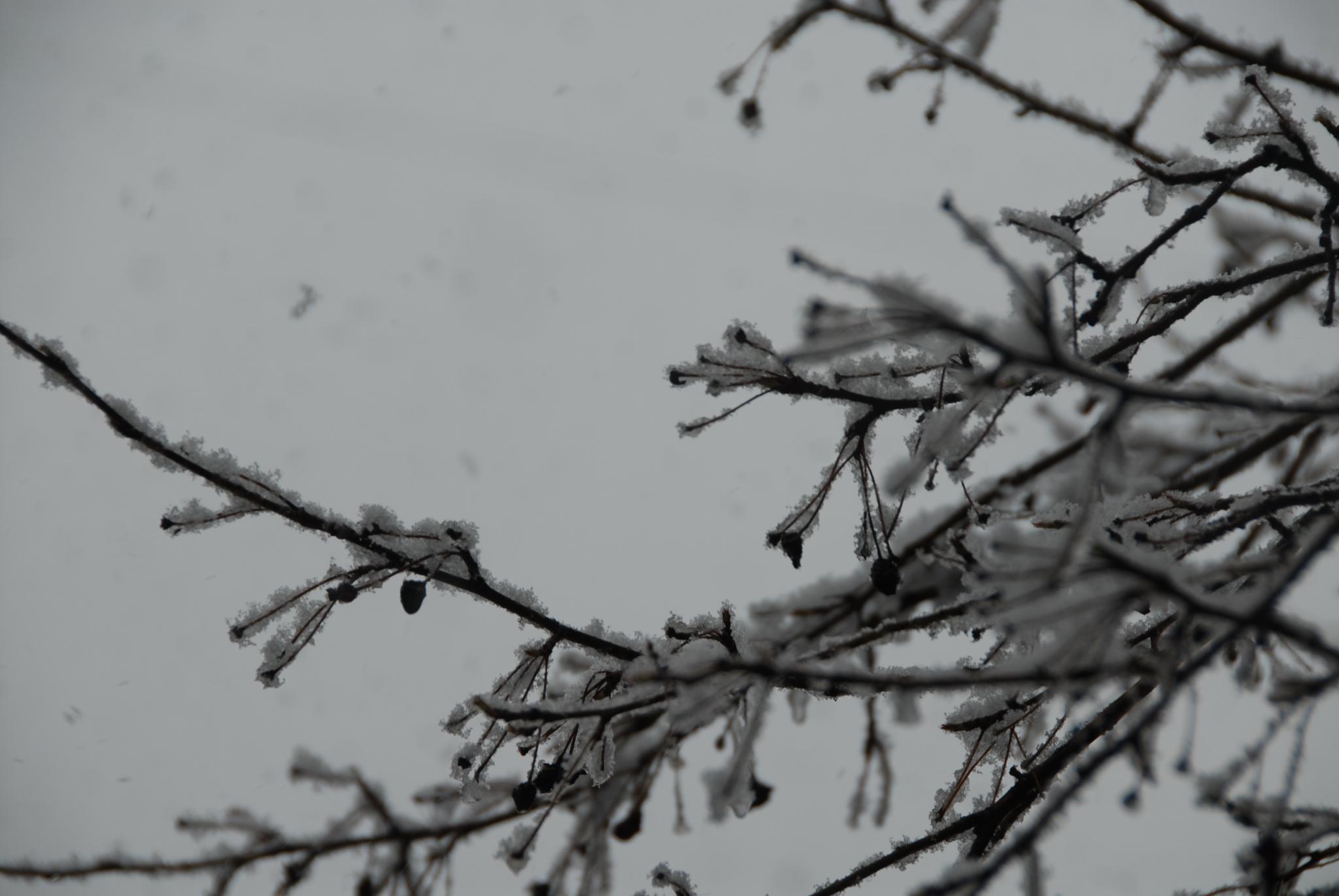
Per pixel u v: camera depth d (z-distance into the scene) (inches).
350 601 52.1
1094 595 48.9
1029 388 52.1
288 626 52.2
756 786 52.7
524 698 52.5
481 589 52.2
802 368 52.7
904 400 52.4
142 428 51.6
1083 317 52.2
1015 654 52.9
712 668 49.1
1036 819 48.9
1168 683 48.8
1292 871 51.9
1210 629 51.9
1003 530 49.5
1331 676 49.1
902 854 52.1
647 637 52.4
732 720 52.7
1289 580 48.7
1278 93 52.7
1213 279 52.6
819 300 48.0
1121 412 48.4
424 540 52.2
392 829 52.7
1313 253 52.6
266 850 52.3
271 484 51.9
